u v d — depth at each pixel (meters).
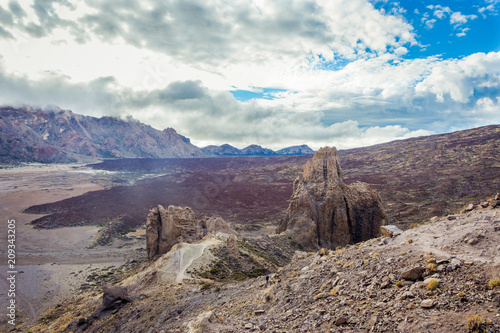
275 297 17.20
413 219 87.06
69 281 60.66
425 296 10.34
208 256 45.91
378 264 14.38
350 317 11.12
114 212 137.25
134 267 68.56
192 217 67.12
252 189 188.12
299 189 69.19
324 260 19.48
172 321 23.33
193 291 31.50
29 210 144.12
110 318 32.25
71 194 197.50
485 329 7.70
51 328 37.50
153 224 62.00
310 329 11.66
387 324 9.74
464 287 9.94
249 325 14.16
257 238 61.03
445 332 8.24
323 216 64.12
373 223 62.91
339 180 69.19
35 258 76.94
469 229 13.95
